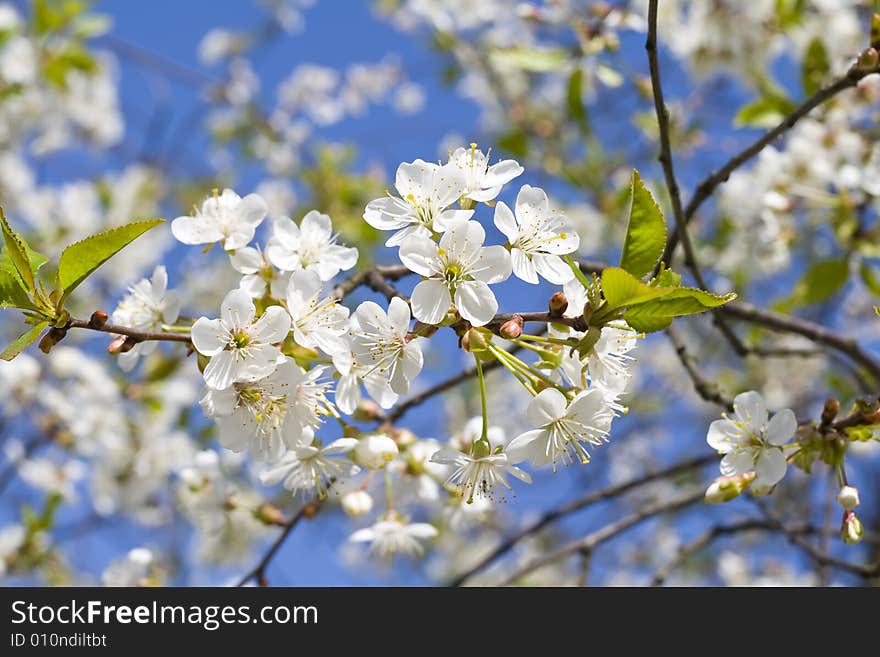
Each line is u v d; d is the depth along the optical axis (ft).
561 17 23.41
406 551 15.20
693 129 28.84
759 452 11.53
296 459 12.55
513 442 10.44
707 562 38.01
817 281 21.36
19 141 32.94
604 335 10.54
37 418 25.72
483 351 10.33
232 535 23.06
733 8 23.02
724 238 27.86
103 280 33.37
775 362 33.14
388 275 13.25
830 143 20.94
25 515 25.40
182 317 12.30
